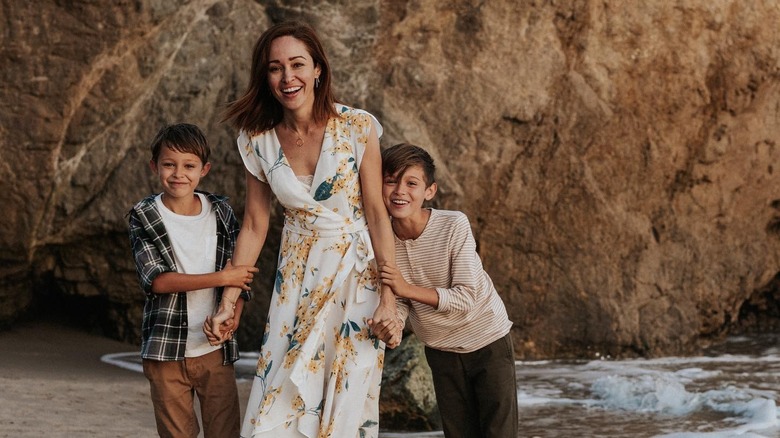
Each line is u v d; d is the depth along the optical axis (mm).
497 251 8500
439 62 8227
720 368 7930
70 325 8727
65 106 7812
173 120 8008
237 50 8125
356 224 3561
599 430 5715
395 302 3621
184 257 3758
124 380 6734
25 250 7938
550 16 8375
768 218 9328
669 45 8562
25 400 5652
